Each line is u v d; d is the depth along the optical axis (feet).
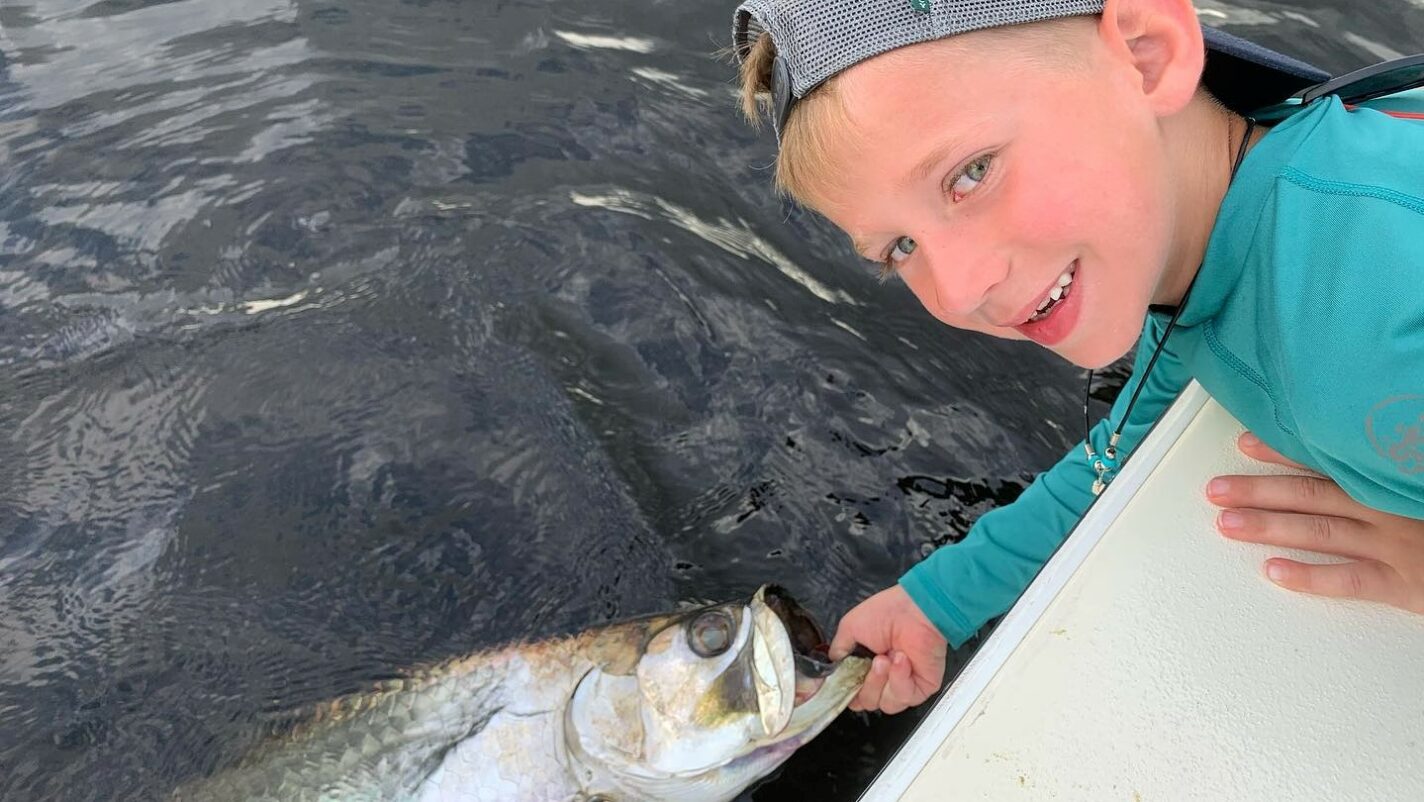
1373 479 1.42
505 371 3.13
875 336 3.18
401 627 2.52
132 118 3.95
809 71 1.47
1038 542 2.28
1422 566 1.51
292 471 2.89
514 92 4.03
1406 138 1.46
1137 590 1.56
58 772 2.23
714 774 2.12
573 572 2.67
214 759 2.23
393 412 3.02
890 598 2.35
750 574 2.66
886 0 1.43
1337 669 1.45
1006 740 1.46
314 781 2.17
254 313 3.29
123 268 3.43
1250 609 1.52
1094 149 1.44
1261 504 1.62
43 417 3.01
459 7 4.44
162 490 2.84
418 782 2.15
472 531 2.76
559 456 2.92
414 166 3.73
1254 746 1.40
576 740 2.15
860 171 1.49
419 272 3.40
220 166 3.74
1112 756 1.42
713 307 3.27
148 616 2.54
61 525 2.75
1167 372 2.19
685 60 4.16
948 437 2.94
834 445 2.92
